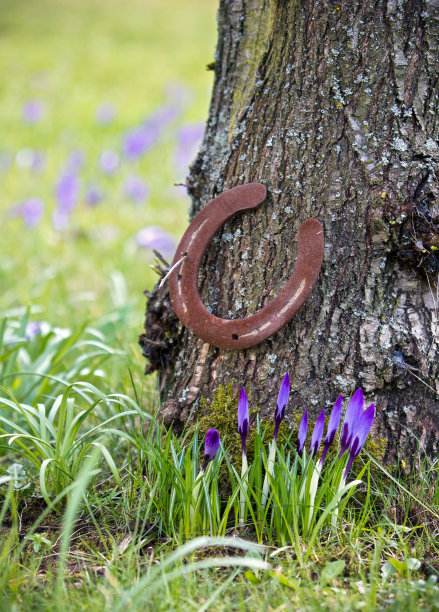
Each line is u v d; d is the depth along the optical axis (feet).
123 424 5.65
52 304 6.95
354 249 5.33
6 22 26.53
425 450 5.43
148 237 7.87
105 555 5.22
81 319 7.04
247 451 5.39
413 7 5.25
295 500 5.17
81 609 4.96
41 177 11.40
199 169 5.61
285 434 5.38
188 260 5.42
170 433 5.29
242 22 5.46
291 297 5.32
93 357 6.10
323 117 5.32
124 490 5.39
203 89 17.62
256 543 5.22
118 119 14.88
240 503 5.28
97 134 13.91
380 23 5.26
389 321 5.36
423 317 5.39
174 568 5.11
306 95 5.33
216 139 5.56
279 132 5.37
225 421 5.42
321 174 5.33
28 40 23.93
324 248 5.34
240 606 4.96
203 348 5.49
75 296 7.28
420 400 5.42
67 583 5.10
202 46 23.88
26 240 8.81
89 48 23.08
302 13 5.31
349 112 5.30
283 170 5.37
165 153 12.53
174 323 5.59
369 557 5.18
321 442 5.37
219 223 5.41
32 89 17.85
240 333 5.35
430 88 5.28
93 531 5.33
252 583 5.07
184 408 5.50
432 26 5.26
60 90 17.88
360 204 5.31
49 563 5.18
